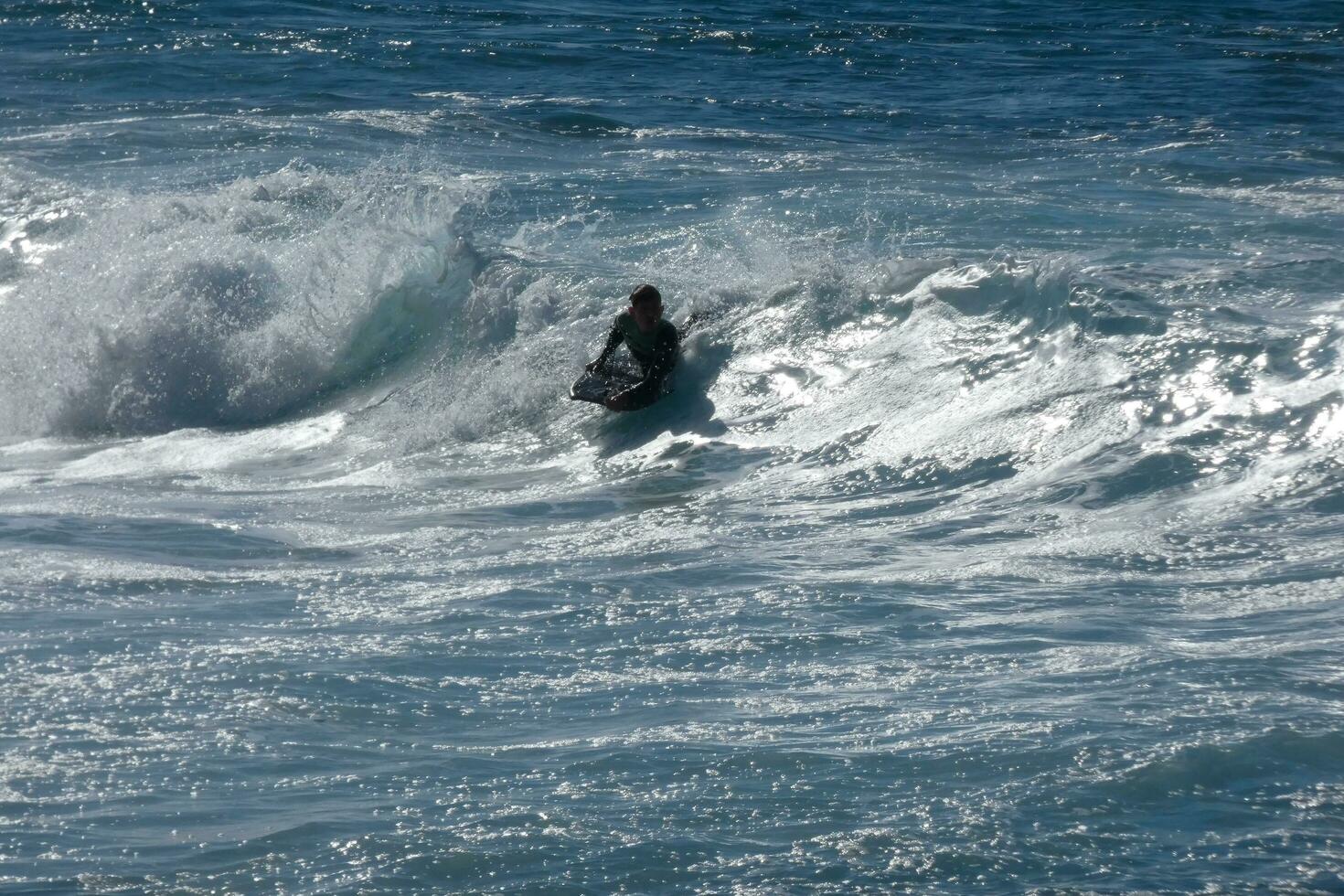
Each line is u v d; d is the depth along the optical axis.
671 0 157.50
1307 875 13.32
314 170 66.12
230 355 49.81
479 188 67.88
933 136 84.50
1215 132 83.12
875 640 21.23
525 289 49.16
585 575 26.19
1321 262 37.62
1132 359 33.91
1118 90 101.94
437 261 51.06
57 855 14.38
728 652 21.05
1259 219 57.28
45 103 98.06
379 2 144.25
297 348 49.59
